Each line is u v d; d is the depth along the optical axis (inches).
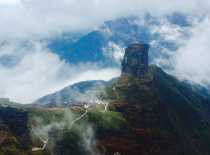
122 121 5433.1
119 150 3641.7
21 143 3698.3
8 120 4092.0
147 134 4416.8
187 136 7219.5
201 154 6756.9
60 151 3892.7
